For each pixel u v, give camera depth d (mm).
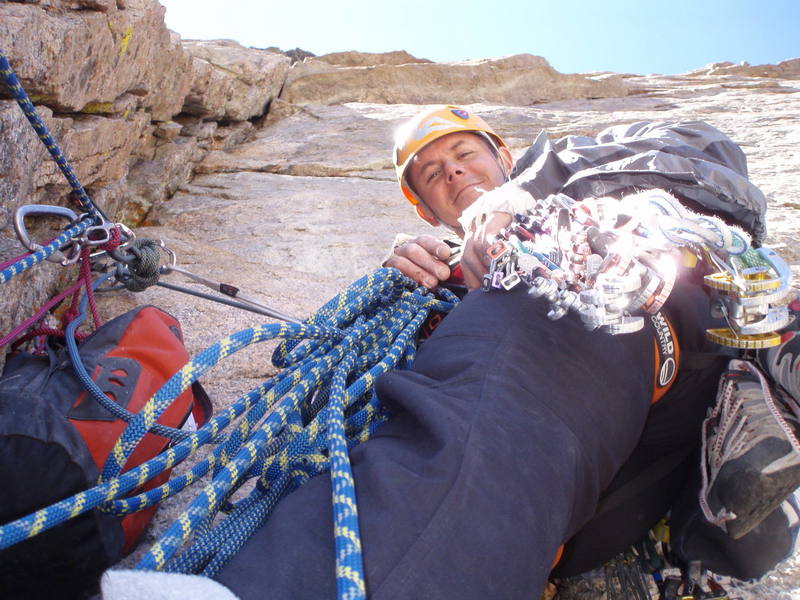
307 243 3531
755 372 1196
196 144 5113
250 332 1353
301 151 5695
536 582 1013
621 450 1223
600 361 1218
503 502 1009
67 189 2854
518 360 1185
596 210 1222
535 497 1037
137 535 1390
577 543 1330
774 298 1105
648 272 1092
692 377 1387
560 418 1132
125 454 1174
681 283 1456
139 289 1839
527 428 1092
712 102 7914
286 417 1312
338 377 1409
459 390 1159
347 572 899
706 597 1353
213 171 5121
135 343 1452
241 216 3984
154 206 3994
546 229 1269
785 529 1265
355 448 1184
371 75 8180
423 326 1916
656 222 1138
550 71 9016
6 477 1064
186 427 1604
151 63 3697
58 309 2447
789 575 1415
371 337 1681
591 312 1091
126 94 3596
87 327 2385
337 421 1218
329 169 5137
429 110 2277
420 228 3834
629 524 1341
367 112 7227
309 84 8047
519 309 1277
